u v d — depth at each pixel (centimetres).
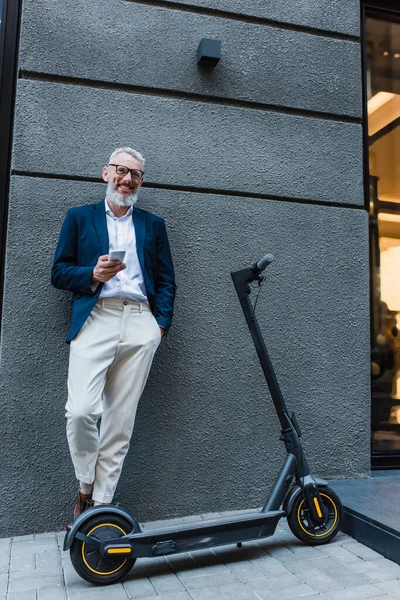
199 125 315
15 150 282
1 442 267
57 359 278
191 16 321
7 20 299
